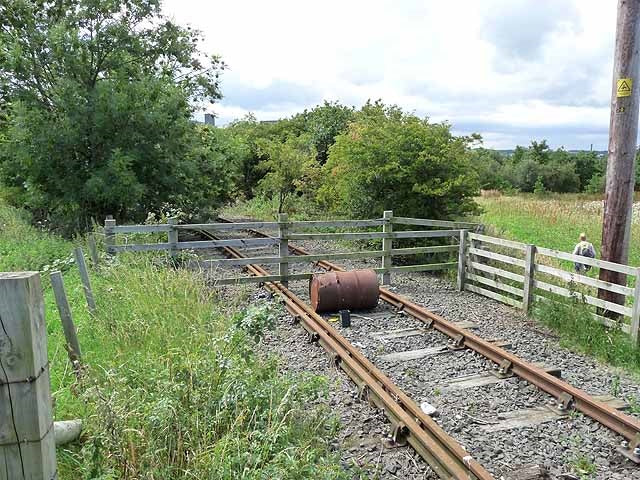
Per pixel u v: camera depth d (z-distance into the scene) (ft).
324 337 21.90
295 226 31.71
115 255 28.58
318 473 11.31
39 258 34.22
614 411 15.34
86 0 52.95
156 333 18.51
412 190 42.50
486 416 16.26
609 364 21.17
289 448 11.51
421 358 21.02
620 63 24.59
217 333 17.21
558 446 14.57
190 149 58.65
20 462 5.34
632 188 25.27
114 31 54.24
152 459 10.64
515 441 14.75
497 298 30.96
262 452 11.52
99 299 22.76
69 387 14.49
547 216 70.79
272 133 122.93
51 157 50.85
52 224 56.13
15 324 5.11
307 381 15.57
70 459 11.28
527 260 28.25
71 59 51.55
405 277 37.09
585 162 213.87
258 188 94.17
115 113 49.98
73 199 50.67
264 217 79.15
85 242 41.01
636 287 22.12
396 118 48.65
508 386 18.44
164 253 30.83
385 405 15.96
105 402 11.06
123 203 52.24
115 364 15.93
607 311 25.04
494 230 46.37
